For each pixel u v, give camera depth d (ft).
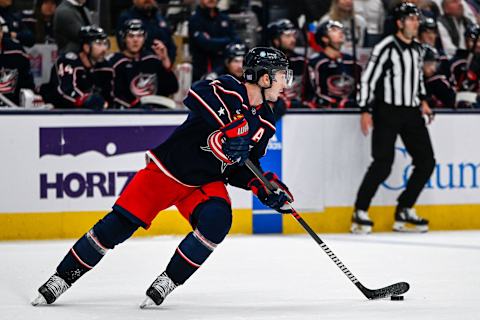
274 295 46.11
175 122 72.38
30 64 76.59
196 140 41.29
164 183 41.70
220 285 49.26
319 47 79.71
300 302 43.98
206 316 40.06
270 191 42.68
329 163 75.61
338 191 75.92
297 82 78.89
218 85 40.57
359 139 76.13
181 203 42.83
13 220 70.18
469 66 84.38
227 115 40.47
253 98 41.65
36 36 78.84
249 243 68.08
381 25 84.38
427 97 82.07
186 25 83.30
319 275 52.95
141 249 64.69
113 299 44.68
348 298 45.21
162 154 41.55
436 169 77.82
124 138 71.67
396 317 39.88
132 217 41.55
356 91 79.46
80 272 42.52
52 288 42.52
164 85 77.00
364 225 74.33
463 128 78.18
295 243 68.13
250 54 41.55
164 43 76.64
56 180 70.79
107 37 73.36
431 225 78.02
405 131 74.54
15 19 76.13
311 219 75.41
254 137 41.96
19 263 57.88
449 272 54.34
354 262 58.49
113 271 54.39
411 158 77.61
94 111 70.95
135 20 74.69
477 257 60.85
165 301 44.16
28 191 70.28
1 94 73.51
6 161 69.87
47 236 70.79
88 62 73.15
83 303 43.47
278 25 78.48
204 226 41.09
